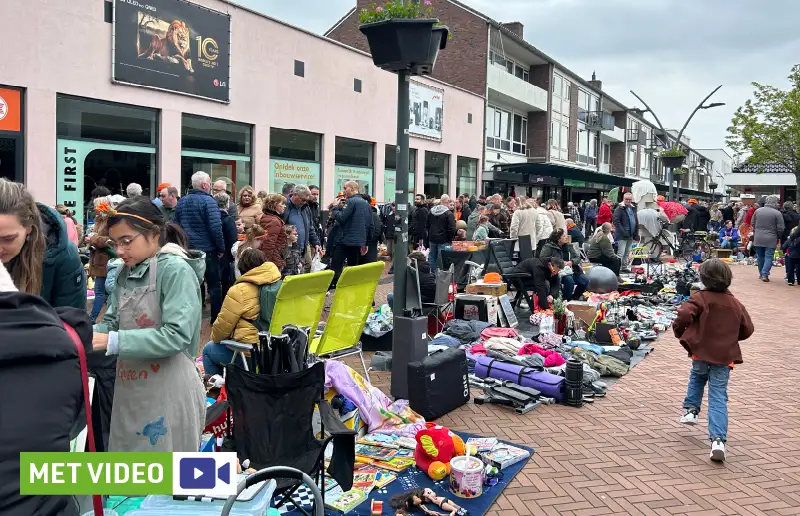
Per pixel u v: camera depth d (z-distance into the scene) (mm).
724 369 4949
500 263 10250
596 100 43969
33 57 10203
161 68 12312
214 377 5238
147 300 2867
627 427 5359
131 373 2943
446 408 5543
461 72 28156
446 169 25266
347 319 5492
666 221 16484
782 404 6152
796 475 4512
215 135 14047
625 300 10609
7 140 10078
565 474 4391
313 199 9664
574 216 24375
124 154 11984
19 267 2500
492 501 3941
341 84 18094
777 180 56219
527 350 6805
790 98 30422
